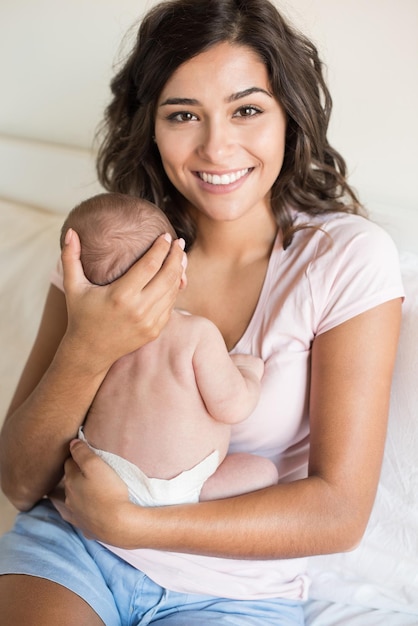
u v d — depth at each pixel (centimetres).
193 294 130
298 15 155
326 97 129
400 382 123
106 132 166
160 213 110
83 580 111
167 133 118
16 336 166
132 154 132
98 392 113
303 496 106
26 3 185
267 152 116
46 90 192
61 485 128
